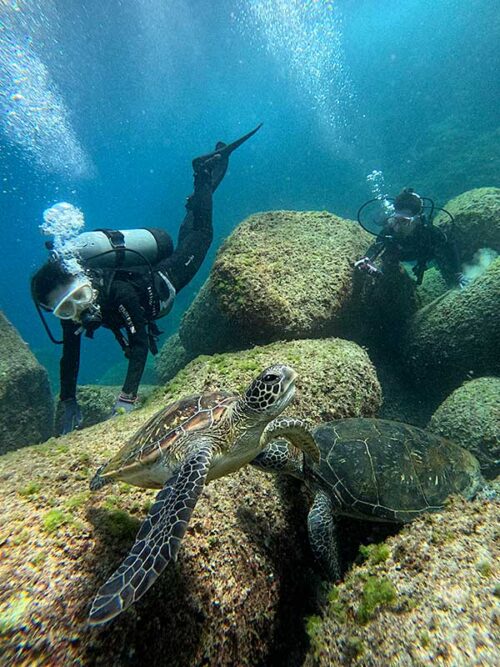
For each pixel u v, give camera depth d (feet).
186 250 6.15
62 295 4.20
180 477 2.12
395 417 6.76
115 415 4.61
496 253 7.73
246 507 3.05
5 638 1.67
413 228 6.56
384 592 2.37
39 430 7.23
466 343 6.00
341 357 4.52
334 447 3.46
